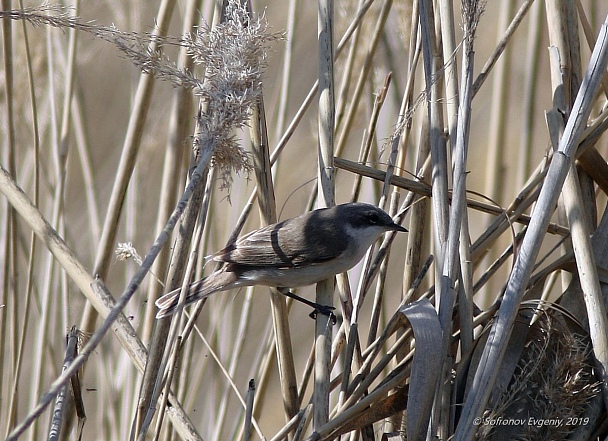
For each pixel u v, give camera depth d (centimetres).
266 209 754
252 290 895
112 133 1191
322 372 646
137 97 773
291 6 909
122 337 701
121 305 439
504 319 548
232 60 543
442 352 552
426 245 801
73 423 816
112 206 783
